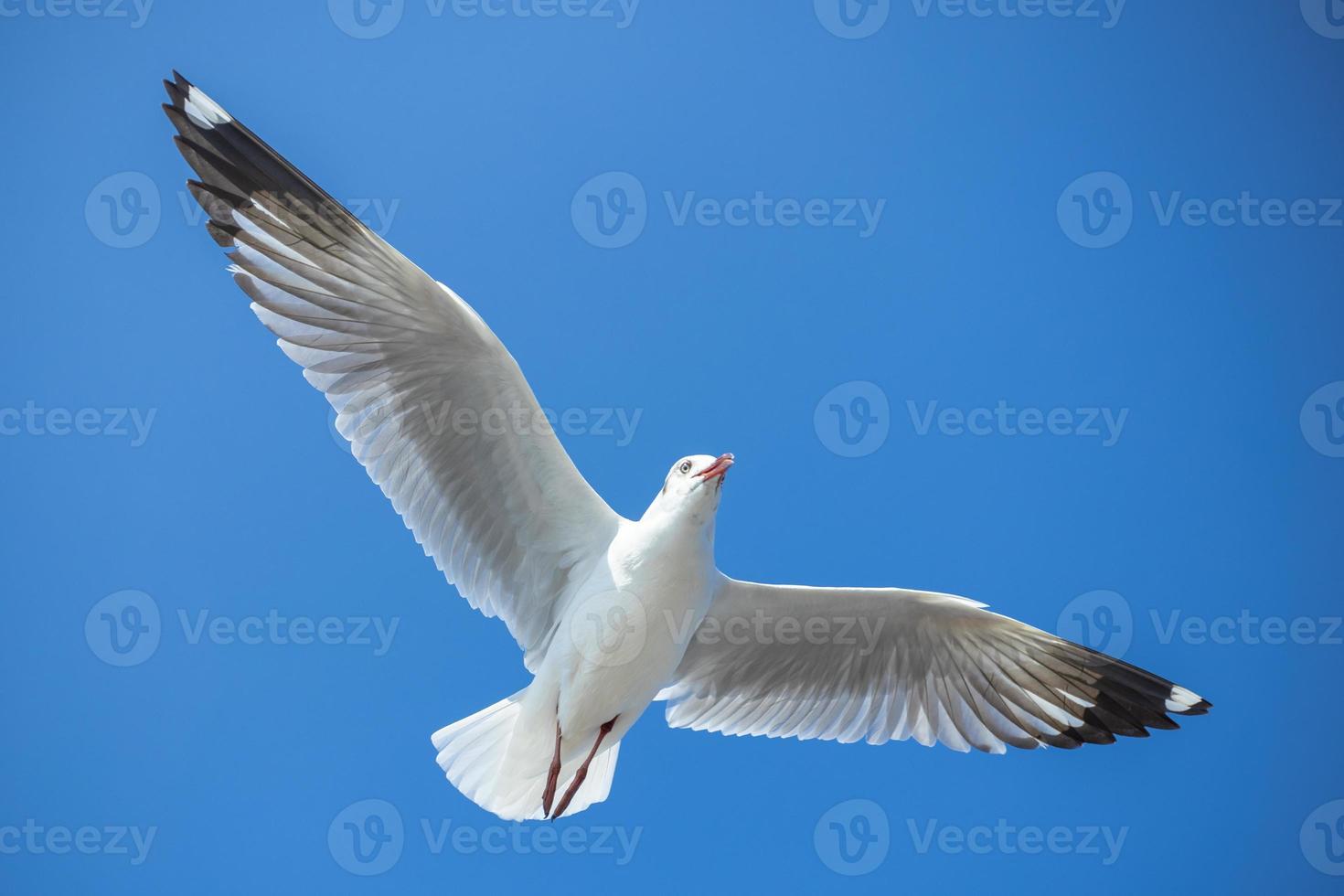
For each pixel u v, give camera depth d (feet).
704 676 43.93
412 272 36.27
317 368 37.96
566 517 39.09
